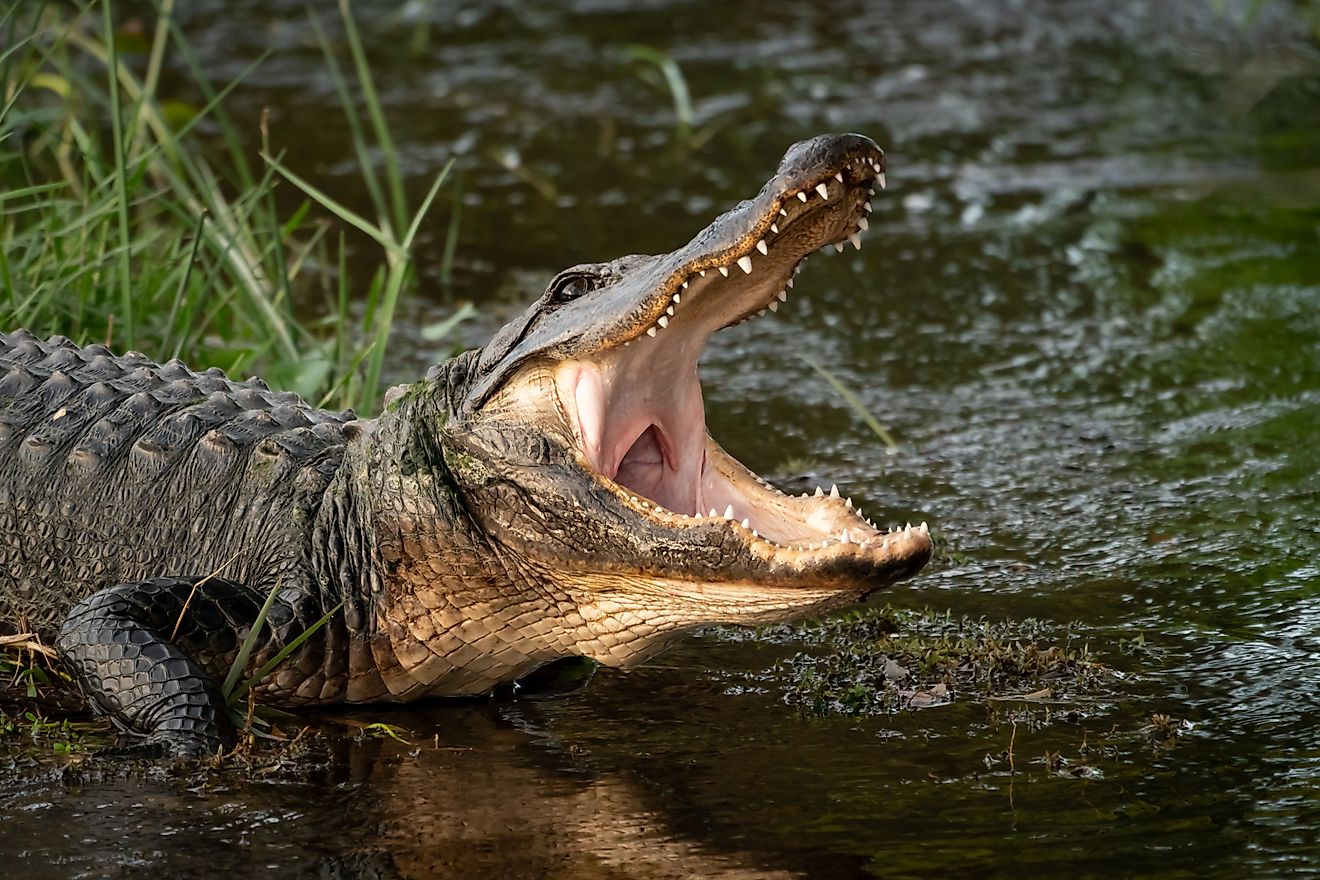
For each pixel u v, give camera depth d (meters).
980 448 24.97
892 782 14.90
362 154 26.73
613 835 13.99
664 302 16.05
